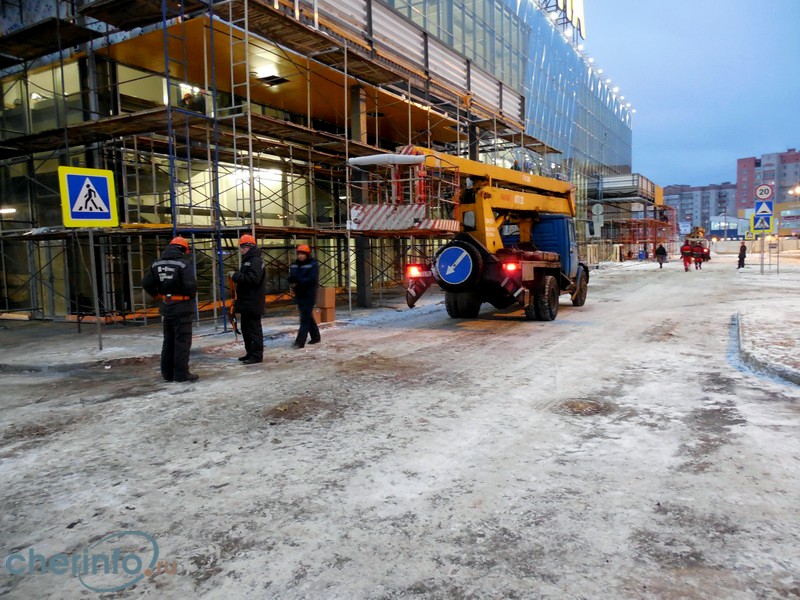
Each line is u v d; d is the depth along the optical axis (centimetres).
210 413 541
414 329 1070
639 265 3947
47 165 1280
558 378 652
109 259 1198
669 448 421
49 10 1184
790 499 334
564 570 266
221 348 887
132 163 1217
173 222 935
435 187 1169
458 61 1792
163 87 1314
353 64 1277
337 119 1770
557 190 1427
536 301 1138
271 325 1113
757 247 6812
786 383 606
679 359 746
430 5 1745
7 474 401
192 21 1037
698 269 3142
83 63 1186
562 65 3541
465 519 319
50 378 732
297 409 546
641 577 258
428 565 273
